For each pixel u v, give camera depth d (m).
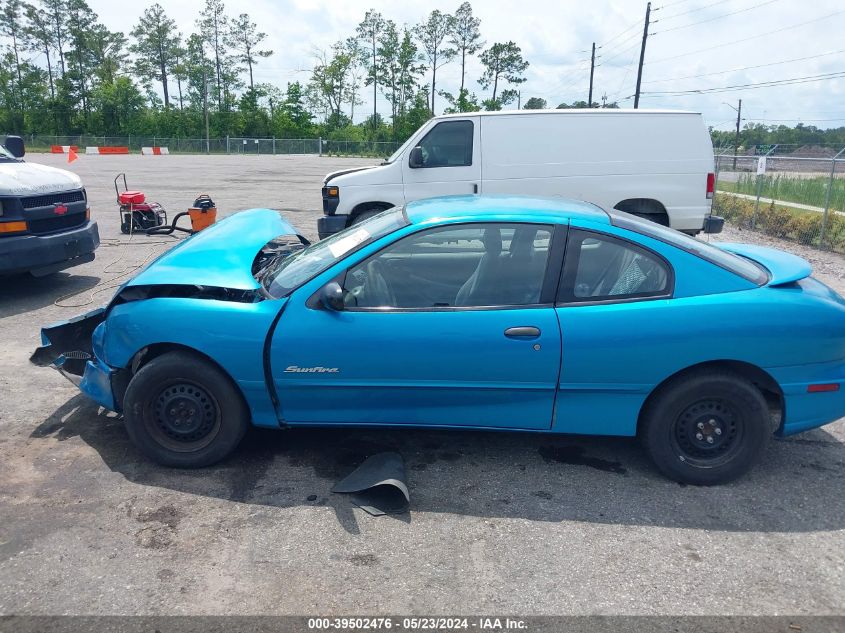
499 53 80.06
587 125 8.94
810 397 3.45
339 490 3.43
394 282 3.52
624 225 3.59
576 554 2.97
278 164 39.78
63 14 84.38
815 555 2.98
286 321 3.46
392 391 3.50
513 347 3.38
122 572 2.80
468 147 9.03
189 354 3.56
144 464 3.70
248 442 4.00
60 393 4.68
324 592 2.70
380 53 83.25
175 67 84.88
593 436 4.14
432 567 2.86
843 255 11.10
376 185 9.16
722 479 3.54
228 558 2.91
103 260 9.45
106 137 64.81
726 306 3.35
